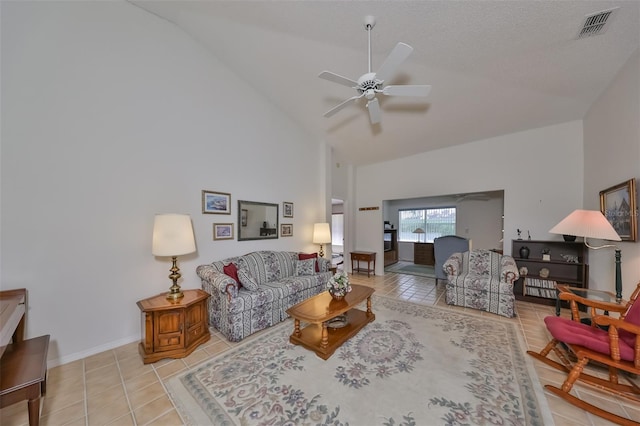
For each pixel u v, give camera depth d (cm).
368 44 235
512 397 175
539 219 395
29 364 148
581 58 246
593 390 182
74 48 229
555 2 191
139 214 269
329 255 542
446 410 163
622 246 258
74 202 229
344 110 406
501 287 329
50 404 172
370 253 584
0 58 197
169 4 263
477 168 454
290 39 282
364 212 619
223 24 285
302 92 384
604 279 300
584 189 357
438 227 782
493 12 207
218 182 344
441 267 485
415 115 388
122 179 257
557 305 289
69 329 226
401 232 845
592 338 177
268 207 417
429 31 233
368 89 225
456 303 368
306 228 496
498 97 326
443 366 212
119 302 254
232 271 312
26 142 206
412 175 539
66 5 226
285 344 255
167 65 292
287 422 155
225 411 165
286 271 388
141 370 212
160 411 167
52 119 218
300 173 482
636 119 228
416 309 354
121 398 179
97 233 241
